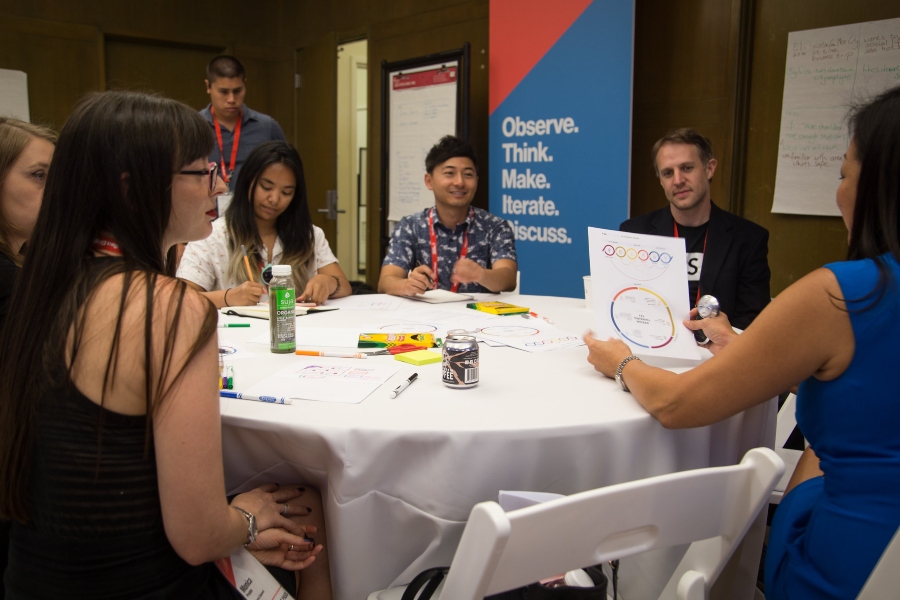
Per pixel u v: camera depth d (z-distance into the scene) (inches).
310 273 99.0
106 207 35.7
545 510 29.0
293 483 47.9
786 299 38.1
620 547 32.8
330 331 69.1
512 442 40.5
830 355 36.9
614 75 143.3
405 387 48.8
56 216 35.6
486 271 96.8
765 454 34.4
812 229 130.5
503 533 27.3
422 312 82.1
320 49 229.5
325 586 46.3
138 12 229.5
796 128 130.2
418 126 188.7
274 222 96.8
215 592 38.1
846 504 36.4
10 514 35.3
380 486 41.5
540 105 155.7
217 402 35.4
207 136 39.4
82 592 34.4
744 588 46.1
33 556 35.0
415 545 42.6
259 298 83.2
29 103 214.5
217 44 245.3
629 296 57.7
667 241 59.1
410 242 108.5
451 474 40.3
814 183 128.7
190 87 245.4
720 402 40.2
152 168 36.2
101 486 33.9
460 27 190.5
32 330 34.8
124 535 34.4
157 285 34.5
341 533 41.7
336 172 229.1
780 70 132.2
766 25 133.3
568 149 152.2
